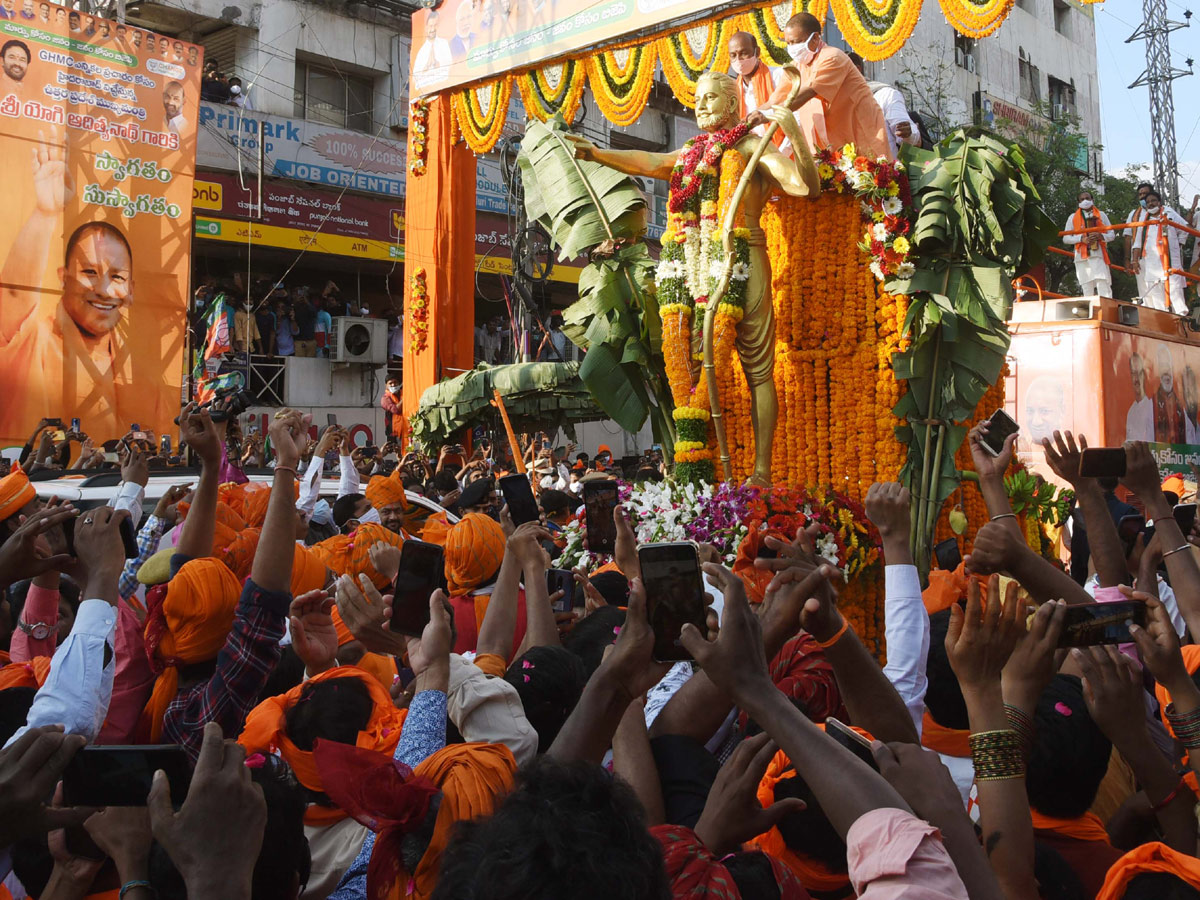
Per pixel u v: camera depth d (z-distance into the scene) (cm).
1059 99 3766
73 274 1302
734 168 801
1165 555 292
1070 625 218
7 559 249
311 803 267
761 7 1146
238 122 1938
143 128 1360
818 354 814
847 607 770
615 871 139
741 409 836
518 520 363
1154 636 224
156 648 300
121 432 1332
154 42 1367
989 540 274
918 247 800
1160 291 1474
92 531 252
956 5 998
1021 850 202
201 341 1689
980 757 210
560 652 297
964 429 809
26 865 246
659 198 2583
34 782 172
